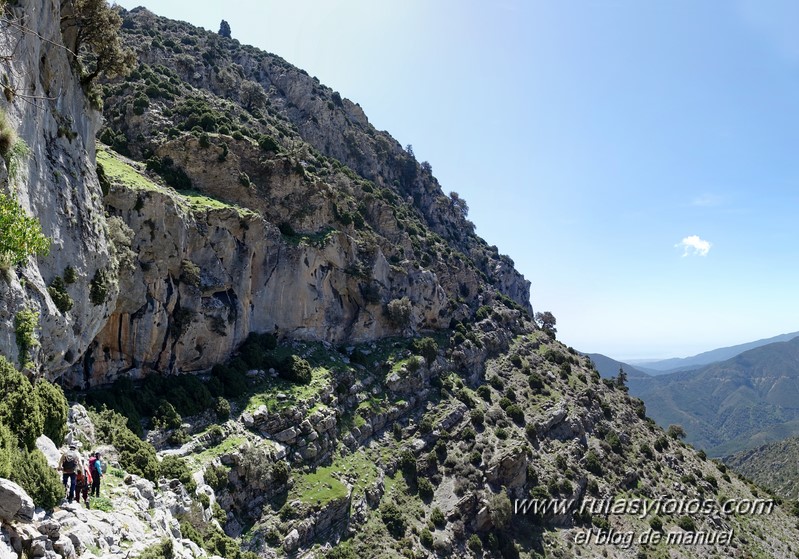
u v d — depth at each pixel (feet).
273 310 214.90
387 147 479.00
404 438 222.89
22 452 57.88
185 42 392.06
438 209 491.72
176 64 331.16
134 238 155.53
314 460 173.37
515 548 189.88
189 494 116.26
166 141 218.18
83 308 100.07
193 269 172.65
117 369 148.05
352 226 271.90
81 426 97.55
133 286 150.00
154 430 136.05
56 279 88.94
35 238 65.36
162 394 152.46
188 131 234.38
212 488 131.75
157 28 394.73
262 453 151.74
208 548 96.99
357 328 256.73
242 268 197.26
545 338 399.85
